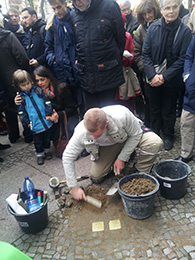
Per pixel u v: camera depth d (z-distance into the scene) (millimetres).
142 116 4023
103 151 2340
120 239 1847
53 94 2852
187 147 2562
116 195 2312
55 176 2762
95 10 2520
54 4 2695
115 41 2701
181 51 2510
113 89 2916
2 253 1051
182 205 2096
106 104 2994
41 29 3324
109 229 1950
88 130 1710
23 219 1829
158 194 2262
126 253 1726
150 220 1983
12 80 2889
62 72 3051
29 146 3635
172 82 2682
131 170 2654
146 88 3256
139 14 3008
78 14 2611
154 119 3129
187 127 2439
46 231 2002
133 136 2131
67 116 3148
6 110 3441
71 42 2920
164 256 1670
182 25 2453
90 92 2850
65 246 1848
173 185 2051
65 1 2814
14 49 3051
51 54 3072
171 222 1939
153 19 2963
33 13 3469
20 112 2828
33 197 2045
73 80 3082
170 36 2498
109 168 2480
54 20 2945
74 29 2738
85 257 1738
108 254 1738
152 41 2637
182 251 1688
